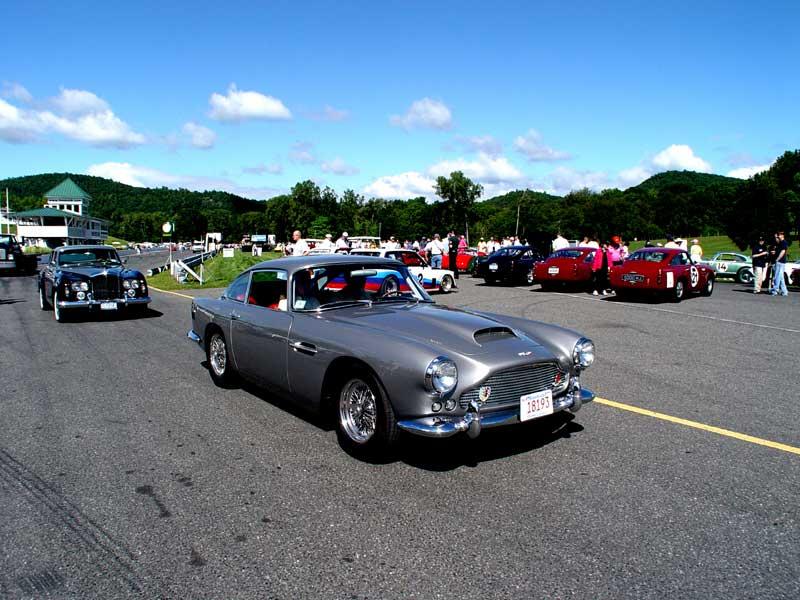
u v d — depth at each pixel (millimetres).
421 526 3127
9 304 14492
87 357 7715
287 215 118750
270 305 5164
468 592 2537
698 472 3816
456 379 3613
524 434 4547
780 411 5184
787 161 74375
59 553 2908
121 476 3842
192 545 2973
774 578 2631
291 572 2717
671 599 2480
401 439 3949
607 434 4547
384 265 5309
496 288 17891
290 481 3729
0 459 4160
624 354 7656
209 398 5680
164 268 29328
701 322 10469
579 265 16000
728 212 75562
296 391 4625
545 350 4098
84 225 99875
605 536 3002
